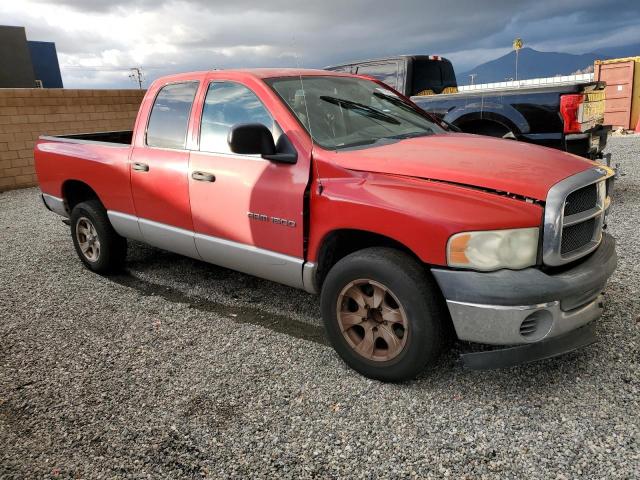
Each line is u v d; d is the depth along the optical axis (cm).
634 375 305
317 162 328
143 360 358
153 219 448
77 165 511
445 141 359
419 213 280
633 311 381
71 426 288
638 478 230
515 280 265
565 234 281
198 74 422
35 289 504
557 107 629
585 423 268
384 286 294
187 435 276
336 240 331
